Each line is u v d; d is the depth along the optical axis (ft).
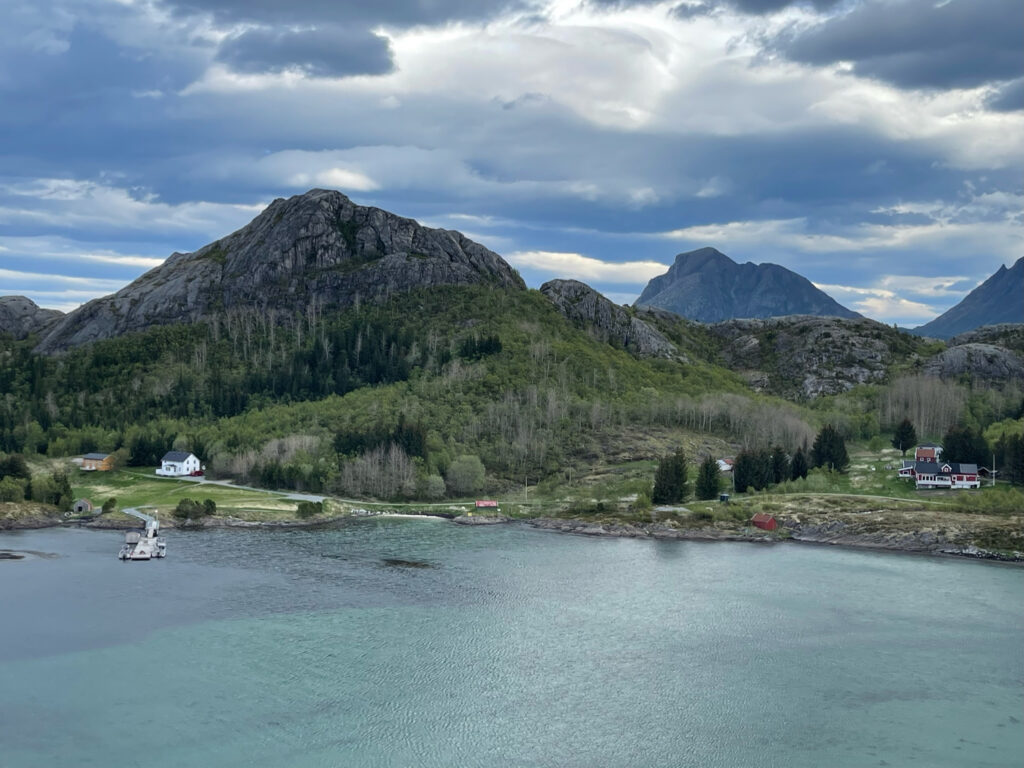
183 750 301.22
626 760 300.40
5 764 290.35
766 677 374.84
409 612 459.73
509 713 334.85
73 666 374.43
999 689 364.38
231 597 481.05
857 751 308.60
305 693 349.41
